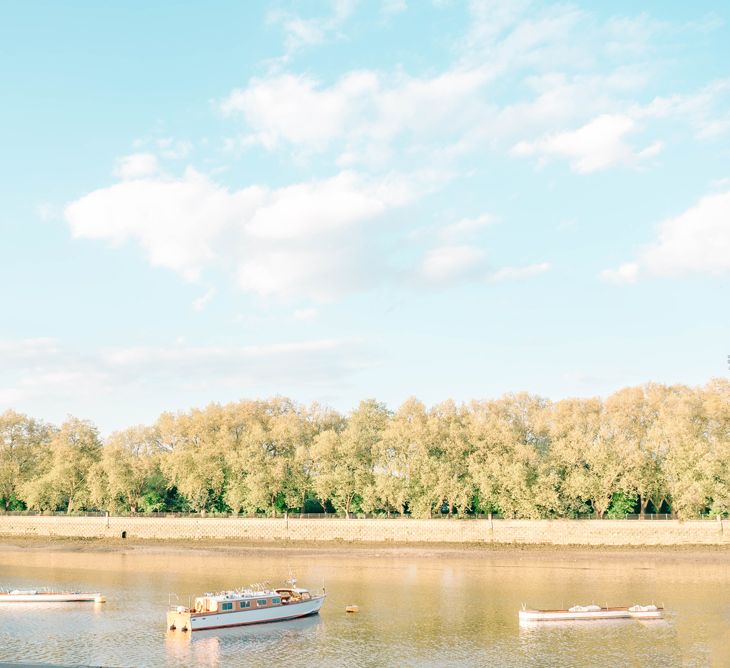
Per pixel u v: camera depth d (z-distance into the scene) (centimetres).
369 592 8425
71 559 11662
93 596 8075
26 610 7662
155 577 9662
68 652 6016
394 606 7644
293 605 7169
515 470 11988
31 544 13275
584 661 5597
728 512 11431
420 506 12538
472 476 12575
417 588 8656
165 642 6347
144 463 14400
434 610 7425
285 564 10788
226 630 6744
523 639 6262
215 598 6888
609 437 12612
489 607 7538
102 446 15700
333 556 11544
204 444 14212
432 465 12531
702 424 12225
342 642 6272
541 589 8512
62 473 14300
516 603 7719
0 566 10888
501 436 12662
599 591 8331
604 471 11906
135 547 12800
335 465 13338
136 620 7175
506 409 14062
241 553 12012
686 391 13025
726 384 12525
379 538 12688
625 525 11688
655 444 12038
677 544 11438
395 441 13100
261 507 13262
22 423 15512
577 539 11838
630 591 8325
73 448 15012
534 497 12012
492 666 5506
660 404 12794
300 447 13538
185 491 13675
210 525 13500
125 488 13975
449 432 12975
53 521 14250
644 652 5834
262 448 13850
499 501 12175
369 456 13475
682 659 5628
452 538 12369
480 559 11038
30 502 14188
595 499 12025
